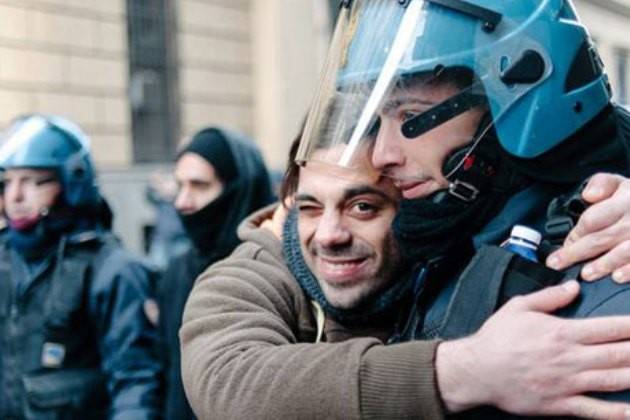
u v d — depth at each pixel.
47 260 2.44
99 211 2.60
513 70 1.07
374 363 0.98
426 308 1.16
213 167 2.65
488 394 0.92
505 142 1.08
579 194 1.03
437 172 1.09
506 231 1.09
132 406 2.34
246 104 8.43
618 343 0.90
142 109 7.60
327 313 1.28
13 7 6.47
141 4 7.57
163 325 2.50
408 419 0.95
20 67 6.52
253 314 1.22
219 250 2.61
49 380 2.39
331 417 0.99
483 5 1.08
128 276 2.42
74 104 6.88
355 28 1.16
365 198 1.20
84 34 6.95
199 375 1.13
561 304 0.94
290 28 8.41
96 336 2.43
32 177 2.42
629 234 0.95
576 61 1.11
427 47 1.08
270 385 1.04
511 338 0.92
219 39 8.19
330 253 1.22
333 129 1.18
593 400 0.89
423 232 1.11
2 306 2.44
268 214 1.54
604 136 1.14
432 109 1.08
